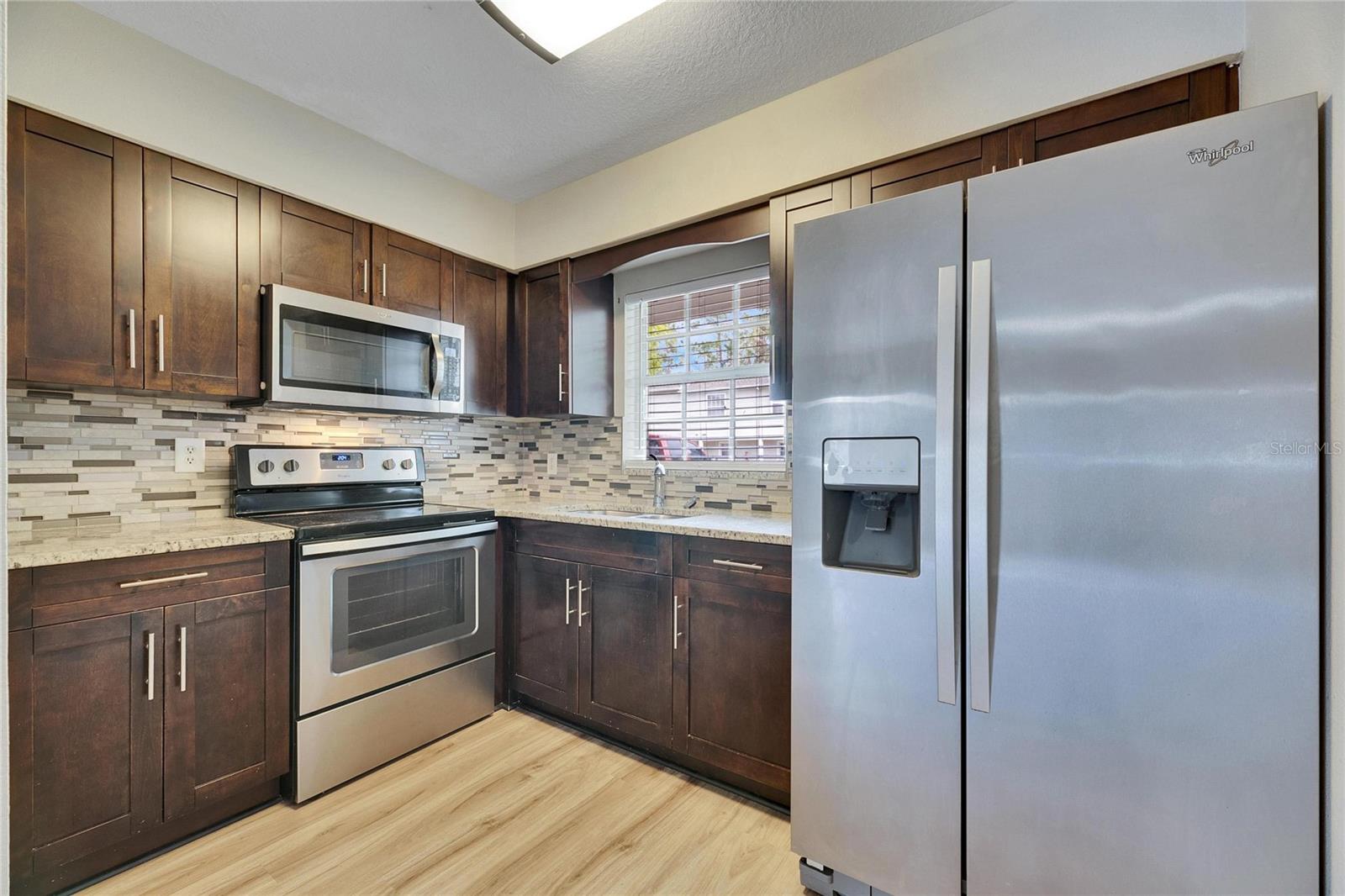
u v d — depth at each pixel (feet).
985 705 4.41
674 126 7.98
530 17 5.63
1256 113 3.66
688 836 6.07
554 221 9.75
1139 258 3.95
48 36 5.73
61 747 5.13
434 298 9.16
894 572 4.90
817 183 7.12
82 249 5.99
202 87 6.74
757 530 6.75
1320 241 3.62
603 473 10.58
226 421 7.82
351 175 8.08
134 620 5.51
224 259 6.99
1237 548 3.70
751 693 6.57
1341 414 3.46
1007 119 5.94
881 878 4.86
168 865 5.58
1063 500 4.16
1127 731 3.98
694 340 9.83
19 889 4.94
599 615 7.93
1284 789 3.60
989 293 4.38
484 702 8.61
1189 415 3.82
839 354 5.09
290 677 6.59
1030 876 4.27
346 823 6.24
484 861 5.70
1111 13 5.49
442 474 10.36
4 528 1.55
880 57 6.65
